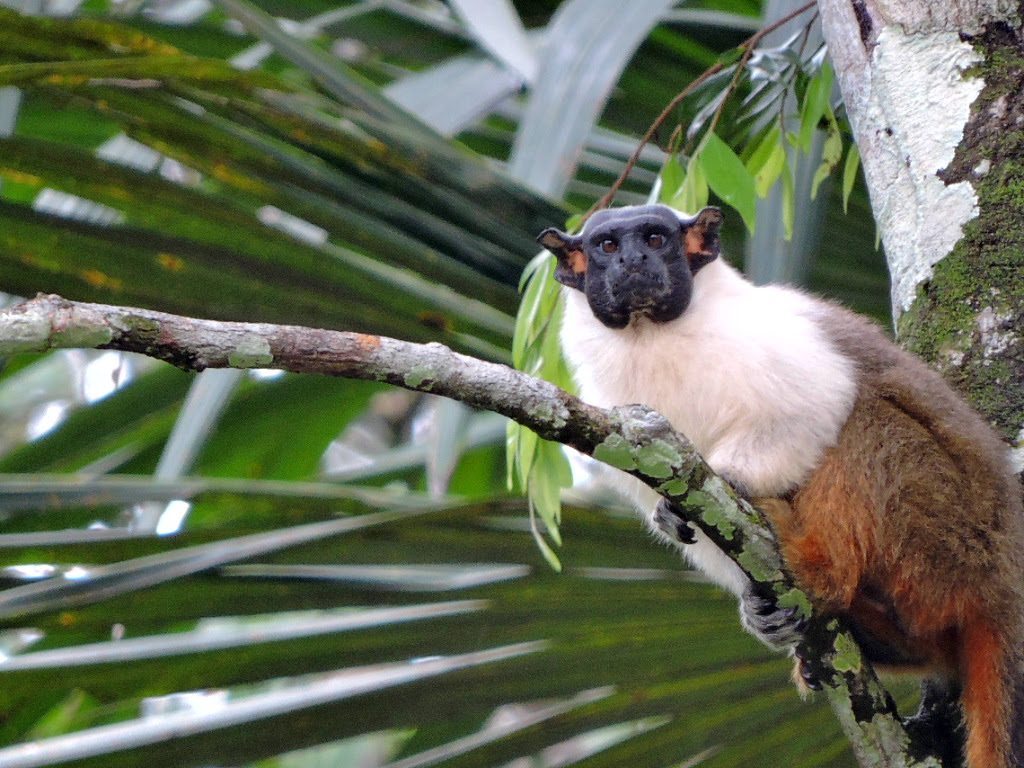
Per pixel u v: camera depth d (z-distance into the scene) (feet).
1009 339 21.04
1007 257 21.13
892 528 21.59
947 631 21.83
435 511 26.16
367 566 27.14
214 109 25.90
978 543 21.20
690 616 27.50
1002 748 20.54
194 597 25.96
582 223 26.61
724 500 18.81
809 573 21.40
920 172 21.85
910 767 19.62
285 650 26.35
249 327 16.22
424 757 27.43
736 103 29.01
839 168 31.24
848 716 19.99
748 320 24.21
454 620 26.99
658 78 33.78
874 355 23.61
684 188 26.25
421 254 27.09
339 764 53.26
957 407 21.38
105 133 35.50
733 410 23.34
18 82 23.54
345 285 27.66
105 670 25.21
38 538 25.21
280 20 35.91
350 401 36.81
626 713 28.32
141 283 27.14
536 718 27.84
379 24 34.99
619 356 25.17
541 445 24.76
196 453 30.96
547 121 27.17
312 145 25.90
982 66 21.80
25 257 26.43
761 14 36.78
